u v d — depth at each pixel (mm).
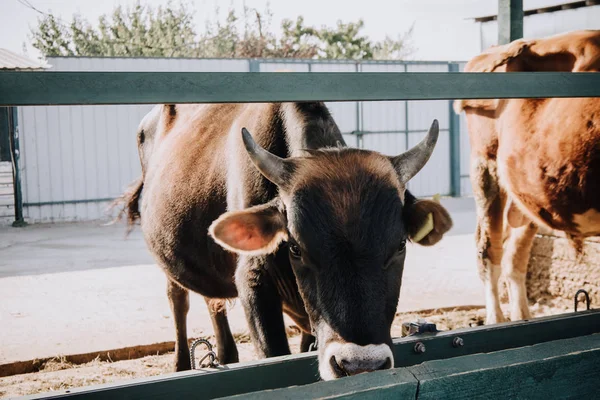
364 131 19625
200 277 4555
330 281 2760
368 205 2869
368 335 2611
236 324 6832
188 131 4832
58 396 1928
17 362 5680
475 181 6434
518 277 6480
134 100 1685
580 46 5297
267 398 1444
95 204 17188
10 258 11641
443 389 1536
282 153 3748
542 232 7250
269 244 3164
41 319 7133
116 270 10125
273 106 3844
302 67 18766
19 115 16375
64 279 9414
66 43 33781
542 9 12172
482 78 2080
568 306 6988
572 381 1676
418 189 20188
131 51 33875
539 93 2172
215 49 34562
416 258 10453
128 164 17406
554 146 5098
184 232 4473
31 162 16578
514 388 1609
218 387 2188
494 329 2672
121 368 5711
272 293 3637
